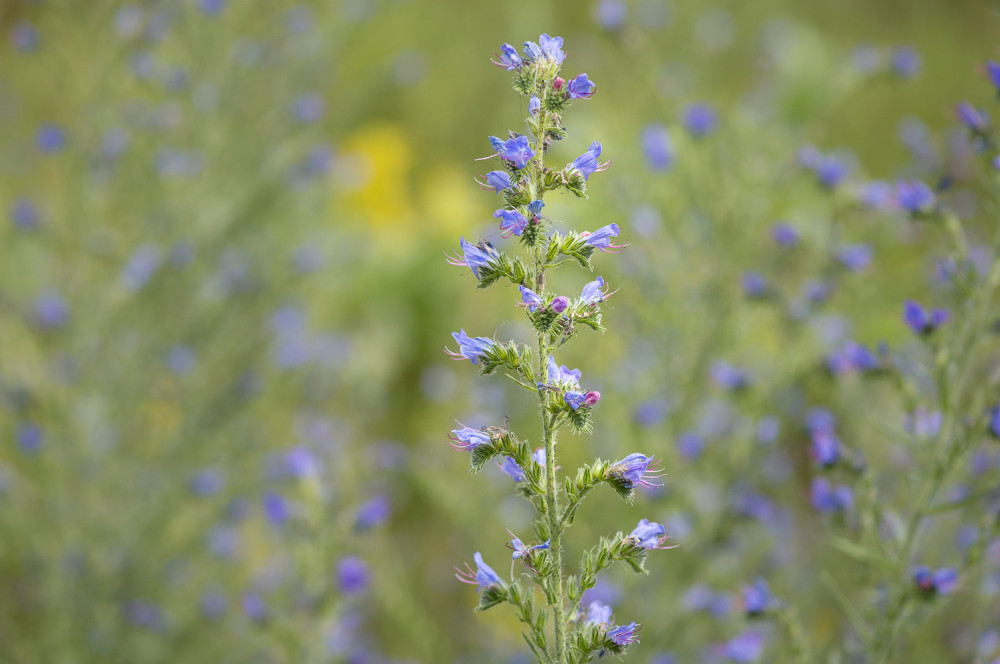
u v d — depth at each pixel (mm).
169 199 1907
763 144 1803
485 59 3328
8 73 2750
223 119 2006
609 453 1707
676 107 2057
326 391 2186
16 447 1662
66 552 1617
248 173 2002
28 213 1808
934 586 1281
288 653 1441
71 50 1785
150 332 1804
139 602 1642
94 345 1719
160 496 1695
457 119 3285
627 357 1712
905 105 3211
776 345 1965
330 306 2504
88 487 1664
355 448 2211
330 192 2328
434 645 1586
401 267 2598
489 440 1128
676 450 1520
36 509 1648
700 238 1677
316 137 2168
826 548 1680
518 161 1113
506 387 1904
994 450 1437
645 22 2393
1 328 1783
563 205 1822
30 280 1877
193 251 1832
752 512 1492
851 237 1828
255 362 1977
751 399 1535
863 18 3520
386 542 1884
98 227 1810
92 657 1606
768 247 1653
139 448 1755
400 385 2521
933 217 1336
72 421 1666
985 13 3488
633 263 1693
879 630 1303
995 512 1301
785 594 1685
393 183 3096
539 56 1116
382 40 3250
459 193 2934
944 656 1494
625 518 1516
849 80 1935
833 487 1365
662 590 1485
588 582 1135
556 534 1125
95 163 1771
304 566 1425
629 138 1982
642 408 1533
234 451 1851
